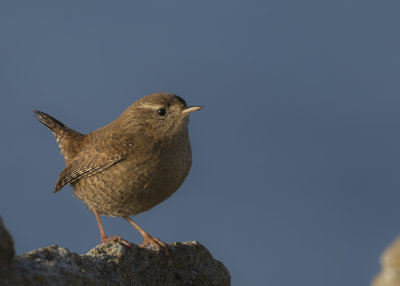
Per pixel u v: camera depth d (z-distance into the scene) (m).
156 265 9.13
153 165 10.45
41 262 6.97
